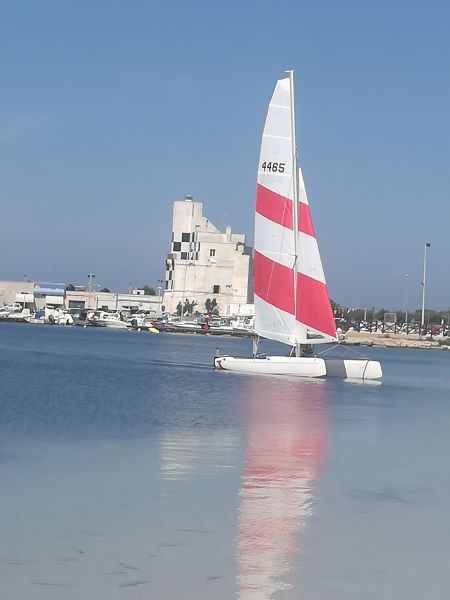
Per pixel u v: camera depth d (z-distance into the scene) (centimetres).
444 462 2230
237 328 17725
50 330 17362
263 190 4962
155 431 2658
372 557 1305
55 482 1791
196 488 1762
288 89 4938
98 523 1455
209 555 1288
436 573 1238
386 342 16388
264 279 4997
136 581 1163
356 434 2764
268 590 1144
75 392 4053
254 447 2356
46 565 1221
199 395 3975
